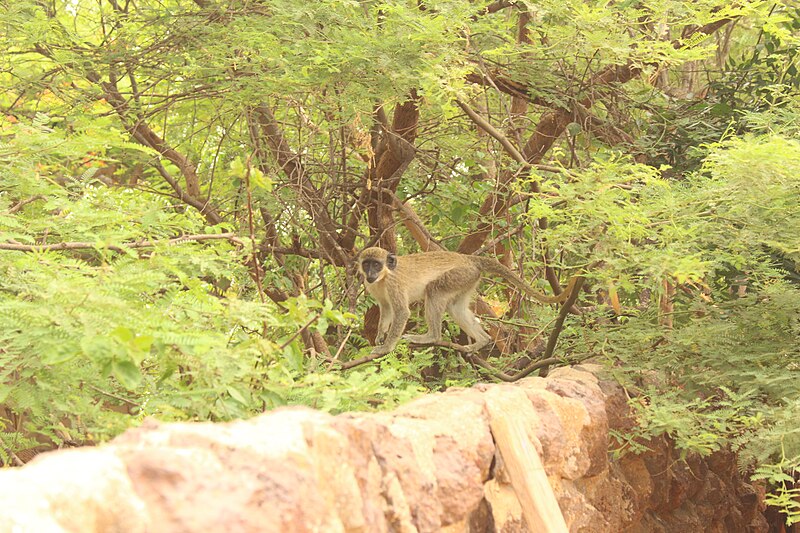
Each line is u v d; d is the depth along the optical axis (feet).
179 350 14.33
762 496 29.12
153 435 8.47
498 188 29.94
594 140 32.30
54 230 18.40
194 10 30.25
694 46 27.30
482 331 29.37
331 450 9.72
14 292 15.78
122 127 29.25
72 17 33.19
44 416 15.65
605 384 20.51
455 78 23.45
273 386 15.01
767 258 23.03
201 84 29.58
